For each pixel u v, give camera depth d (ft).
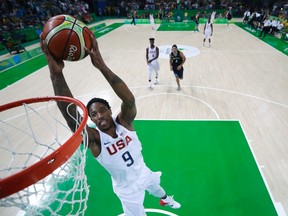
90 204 11.57
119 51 39.93
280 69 29.60
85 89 24.80
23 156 14.90
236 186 12.47
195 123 18.06
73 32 6.10
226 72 28.89
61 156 4.54
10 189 3.83
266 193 11.98
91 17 79.36
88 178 13.19
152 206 11.47
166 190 12.37
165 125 17.89
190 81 26.27
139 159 7.61
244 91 23.44
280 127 17.47
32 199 5.74
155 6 85.15
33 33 53.31
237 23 69.05
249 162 14.08
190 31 57.52
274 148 15.24
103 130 6.81
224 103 21.08
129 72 29.60
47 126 18.13
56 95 6.23
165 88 24.58
